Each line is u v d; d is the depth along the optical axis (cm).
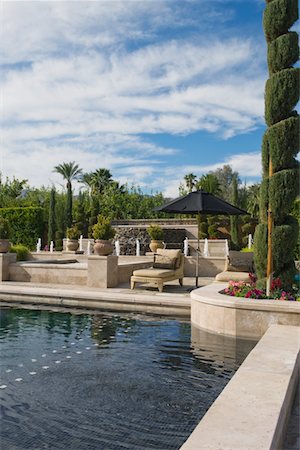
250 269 1052
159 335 653
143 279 1070
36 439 308
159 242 1605
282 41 735
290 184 712
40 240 2791
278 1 748
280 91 731
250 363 388
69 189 3195
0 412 358
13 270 1298
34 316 823
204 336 643
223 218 2656
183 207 1045
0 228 1309
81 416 349
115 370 475
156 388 417
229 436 235
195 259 1449
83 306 948
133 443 301
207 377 452
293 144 722
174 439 307
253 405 284
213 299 661
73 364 498
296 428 306
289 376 349
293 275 733
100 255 1157
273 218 729
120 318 806
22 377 450
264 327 611
